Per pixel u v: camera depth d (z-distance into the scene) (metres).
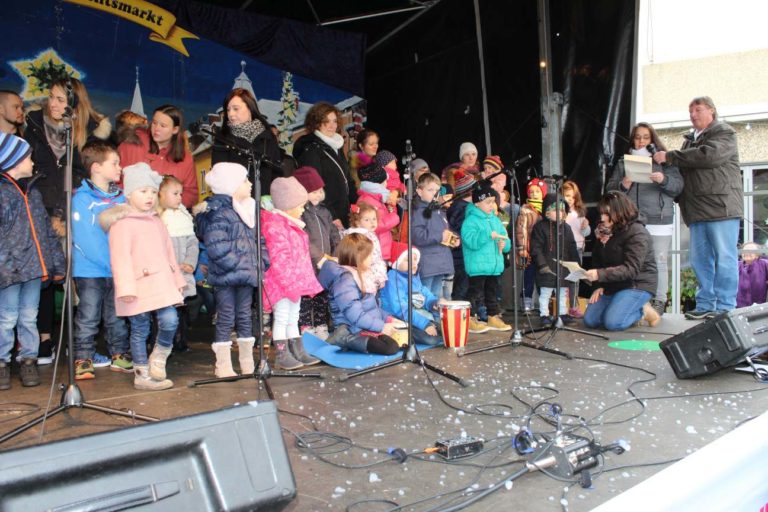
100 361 4.57
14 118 4.41
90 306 4.04
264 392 3.57
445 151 8.20
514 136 7.49
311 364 4.38
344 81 8.67
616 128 6.85
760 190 8.09
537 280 6.14
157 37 7.46
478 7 7.57
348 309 4.64
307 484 2.21
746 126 8.14
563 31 7.05
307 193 4.56
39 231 3.88
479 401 3.30
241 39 7.96
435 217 5.55
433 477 2.27
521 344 4.85
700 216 5.97
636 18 6.63
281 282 4.18
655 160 6.06
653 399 3.30
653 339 5.21
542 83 7.12
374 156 6.55
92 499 1.42
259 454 1.65
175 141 5.17
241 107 4.85
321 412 3.13
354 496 2.11
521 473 2.21
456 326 4.80
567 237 6.20
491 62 7.59
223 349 4.00
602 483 2.19
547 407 3.14
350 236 4.76
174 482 1.52
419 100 8.42
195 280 5.29
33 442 2.71
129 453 1.48
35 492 1.37
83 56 7.01
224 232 3.93
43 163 4.44
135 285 3.54
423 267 5.54
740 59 8.62
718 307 6.07
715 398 3.32
